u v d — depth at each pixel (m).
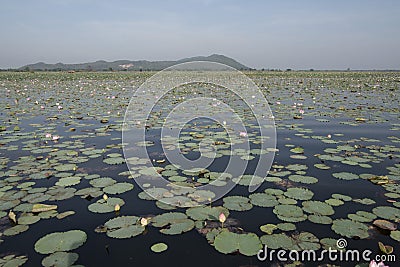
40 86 25.44
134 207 3.85
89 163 5.47
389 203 3.90
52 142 6.92
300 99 15.40
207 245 3.09
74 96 17.39
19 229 3.36
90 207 3.83
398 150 6.09
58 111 11.58
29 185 4.47
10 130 8.19
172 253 2.96
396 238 3.13
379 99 14.78
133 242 3.14
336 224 3.40
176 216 3.61
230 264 2.79
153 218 3.57
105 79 36.94
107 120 9.61
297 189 4.32
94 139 7.24
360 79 34.62
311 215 3.61
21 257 2.87
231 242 3.08
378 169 5.08
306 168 5.16
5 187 4.40
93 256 2.92
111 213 3.71
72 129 8.16
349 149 6.23
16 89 22.33
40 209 3.76
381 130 8.00
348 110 11.47
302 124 8.98
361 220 3.47
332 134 7.60
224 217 3.31
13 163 5.44
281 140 7.05
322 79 35.69
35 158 5.73
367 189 4.33
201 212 3.70
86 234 3.25
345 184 4.51
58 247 3.01
